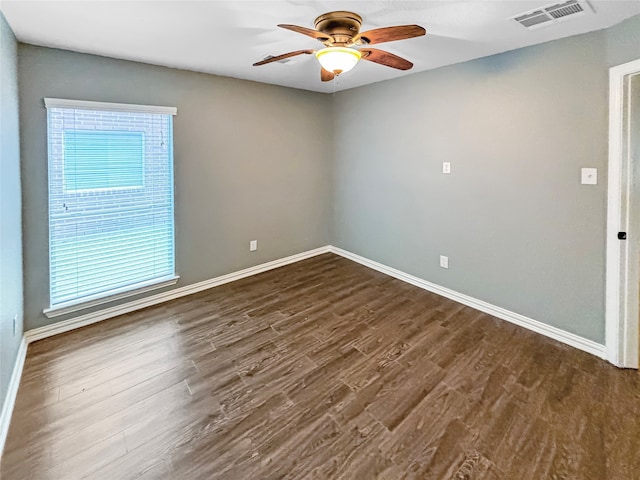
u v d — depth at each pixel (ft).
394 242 13.16
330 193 15.93
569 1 6.18
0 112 6.20
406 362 7.79
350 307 10.69
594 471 5.03
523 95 8.81
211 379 7.22
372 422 6.02
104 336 8.96
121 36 7.82
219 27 7.36
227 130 12.14
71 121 8.95
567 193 8.25
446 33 7.71
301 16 6.81
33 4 6.26
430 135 11.30
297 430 5.85
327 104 15.12
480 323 9.64
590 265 8.02
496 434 5.74
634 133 7.13
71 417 6.12
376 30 5.83
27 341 8.54
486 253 10.17
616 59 7.15
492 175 9.75
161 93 10.40
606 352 7.84
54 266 9.04
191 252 11.73
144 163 10.41
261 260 13.87
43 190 8.62
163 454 5.37
